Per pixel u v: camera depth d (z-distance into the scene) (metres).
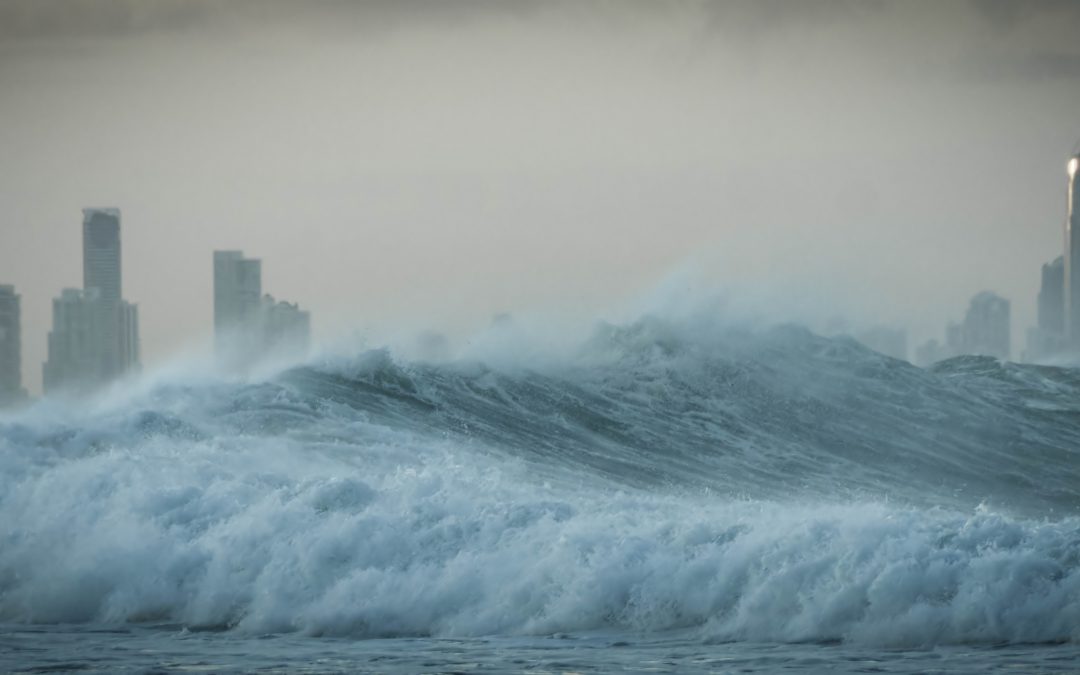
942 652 85.00
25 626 97.12
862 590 91.25
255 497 111.06
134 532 105.50
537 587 96.56
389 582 97.94
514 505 107.94
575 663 82.94
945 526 97.25
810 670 80.31
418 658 84.75
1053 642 87.31
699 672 80.12
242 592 99.25
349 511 108.50
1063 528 96.88
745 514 110.12
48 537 106.19
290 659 84.75
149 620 98.56
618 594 95.31
